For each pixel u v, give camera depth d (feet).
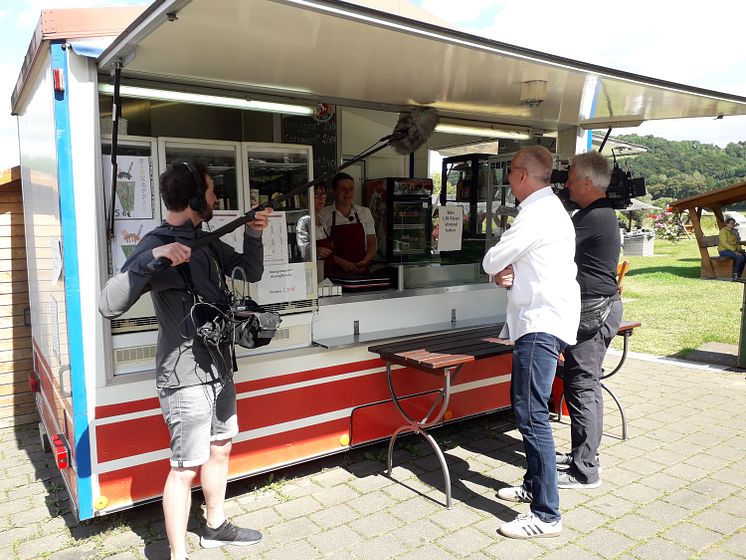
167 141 9.30
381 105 12.84
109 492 9.00
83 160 8.46
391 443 11.20
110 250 8.87
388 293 12.51
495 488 10.76
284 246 10.59
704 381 17.61
